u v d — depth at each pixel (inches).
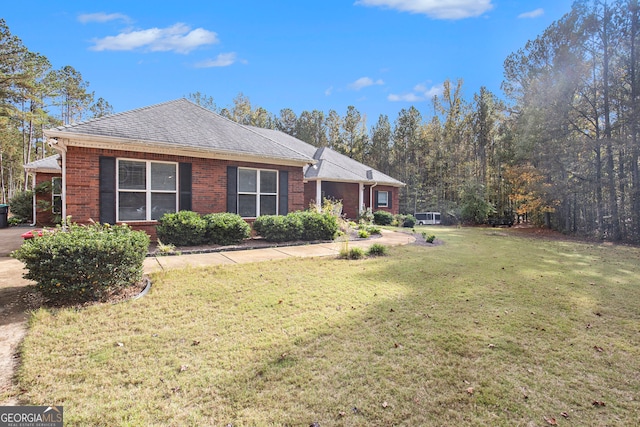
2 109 853.2
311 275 254.1
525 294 218.8
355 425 94.3
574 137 641.0
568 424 96.3
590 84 612.4
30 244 178.1
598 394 110.7
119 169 350.9
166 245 338.3
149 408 99.1
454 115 1113.4
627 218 587.5
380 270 276.7
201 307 179.9
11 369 116.8
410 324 164.2
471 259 344.8
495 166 1004.6
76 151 327.6
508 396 108.5
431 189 1135.0
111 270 188.1
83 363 121.6
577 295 219.3
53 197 634.8
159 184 374.0
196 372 118.3
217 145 401.4
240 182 431.8
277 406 101.7
